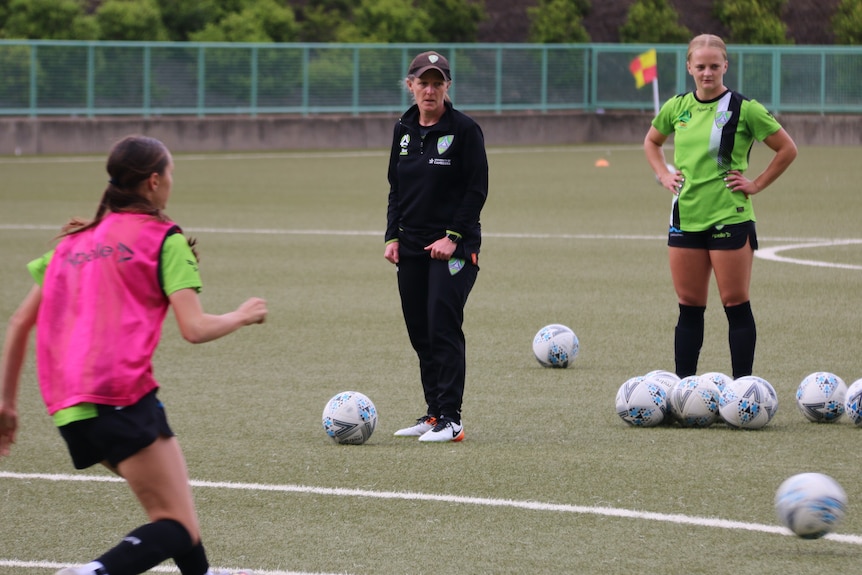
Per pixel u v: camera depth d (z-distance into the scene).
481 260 50.94
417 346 24.31
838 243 55.06
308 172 100.12
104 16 135.50
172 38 141.50
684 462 21.70
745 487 20.14
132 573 13.29
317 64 134.75
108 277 13.70
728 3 156.88
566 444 23.16
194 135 127.94
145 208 14.02
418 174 23.42
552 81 144.50
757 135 25.98
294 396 27.72
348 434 23.12
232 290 43.62
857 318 36.97
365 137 135.25
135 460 13.62
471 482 20.56
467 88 141.12
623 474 20.95
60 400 13.61
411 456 22.33
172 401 27.19
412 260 23.81
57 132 121.75
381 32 147.88
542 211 70.69
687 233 26.59
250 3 147.50
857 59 137.25
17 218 66.38
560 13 152.75
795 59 138.12
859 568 16.28
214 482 20.69
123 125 124.81
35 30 130.25
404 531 18.06
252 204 74.81
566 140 143.50
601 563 16.59
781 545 17.25
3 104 121.75
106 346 13.52
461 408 26.23
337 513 18.95
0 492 20.28
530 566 16.50
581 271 47.75
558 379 29.44
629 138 143.62
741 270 26.36
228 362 31.73
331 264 50.22
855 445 22.91
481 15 155.62
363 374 30.19
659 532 17.86
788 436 23.62
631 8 154.38
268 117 131.38
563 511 18.91
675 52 143.38
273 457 22.31
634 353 32.53
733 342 26.92
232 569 16.45
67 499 19.91
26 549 17.50
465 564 16.62
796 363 30.75
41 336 13.85
